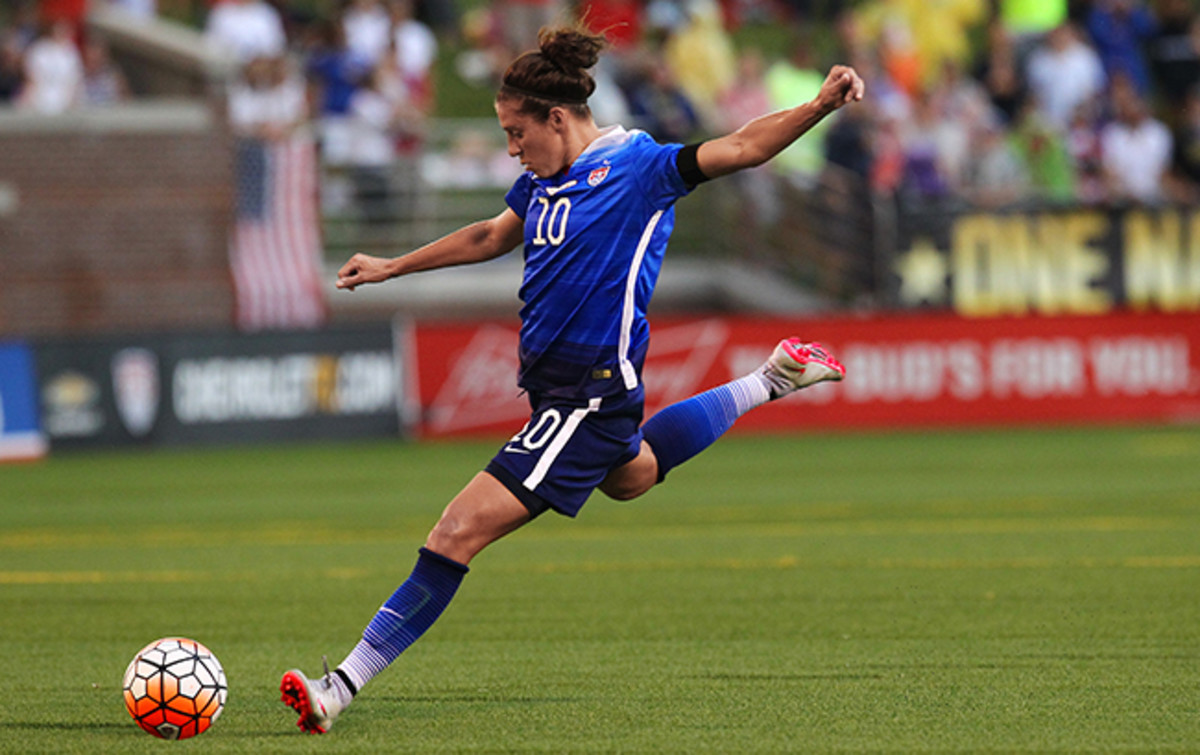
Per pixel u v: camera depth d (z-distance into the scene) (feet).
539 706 56.80
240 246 216.13
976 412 206.59
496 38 272.31
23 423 187.21
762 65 276.41
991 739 50.60
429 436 200.34
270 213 217.77
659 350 200.03
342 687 50.93
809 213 226.99
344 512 131.34
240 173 217.77
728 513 126.93
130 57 232.94
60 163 214.28
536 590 88.07
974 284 213.87
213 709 52.06
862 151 233.55
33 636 75.00
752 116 252.83
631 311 51.67
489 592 87.40
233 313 215.10
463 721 54.19
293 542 112.68
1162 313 208.95
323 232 222.28
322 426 196.95
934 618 76.69
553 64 51.01
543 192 52.01
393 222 225.35
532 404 53.26
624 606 82.02
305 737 51.72
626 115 237.66
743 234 233.96
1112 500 130.21
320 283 216.33
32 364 188.44
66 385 189.57
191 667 51.85
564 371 51.78
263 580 93.91
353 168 223.92
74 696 60.03
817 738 50.93
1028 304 213.46
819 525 117.70
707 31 262.88
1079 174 252.21
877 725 52.90
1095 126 256.52
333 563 101.45
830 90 48.60
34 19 233.96
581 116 51.55
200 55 221.05
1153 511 122.31
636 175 50.98
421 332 200.54
